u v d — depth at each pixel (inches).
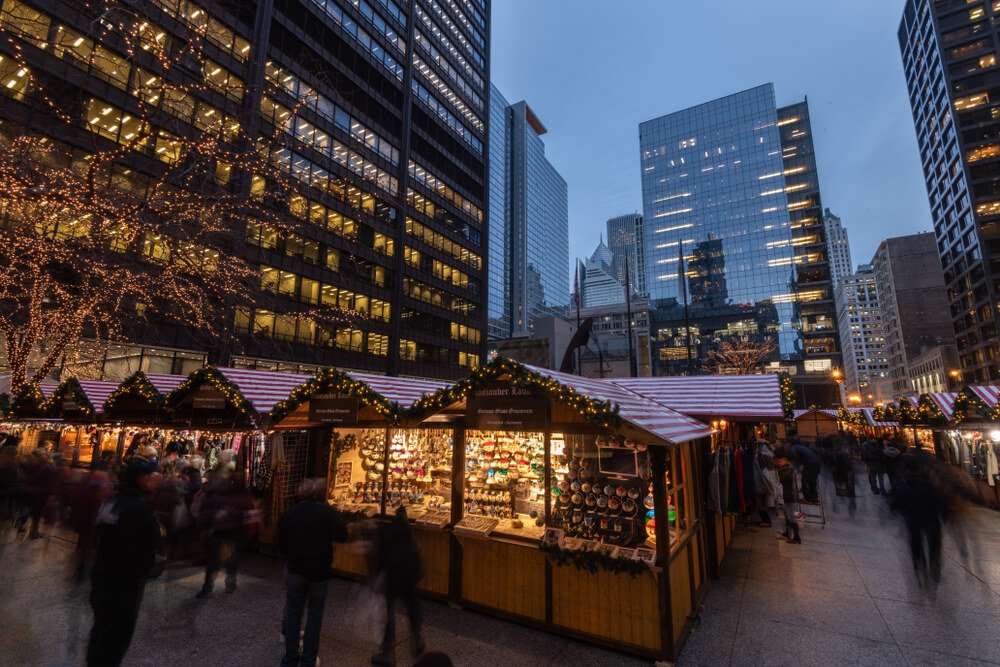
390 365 1721.2
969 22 3184.1
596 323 4183.1
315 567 193.0
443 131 2180.1
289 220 1270.9
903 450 608.7
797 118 4222.4
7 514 382.0
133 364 920.3
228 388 336.5
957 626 242.7
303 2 1475.1
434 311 2011.6
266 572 310.7
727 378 421.7
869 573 327.0
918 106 3804.1
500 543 258.1
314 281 1417.3
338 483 345.7
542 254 7450.8
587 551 229.1
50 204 418.9
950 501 343.3
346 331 1537.9
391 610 203.3
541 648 222.5
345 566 304.8
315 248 1427.2
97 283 526.0
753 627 245.1
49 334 532.7
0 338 730.2
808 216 4008.4
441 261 2087.8
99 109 864.3
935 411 609.9
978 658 211.0
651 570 213.8
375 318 1676.9
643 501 238.7
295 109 581.6
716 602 279.3
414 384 387.9
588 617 228.4
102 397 460.1
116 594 176.7
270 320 1240.8
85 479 294.7
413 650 208.2
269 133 1238.3
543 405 236.8
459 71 2356.1
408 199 1914.4
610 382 389.1
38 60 786.8
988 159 3002.0
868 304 7253.9
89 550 280.7
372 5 1795.0
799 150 4163.4
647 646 212.4
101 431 524.4
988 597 280.1
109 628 173.9
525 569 249.0
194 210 515.5
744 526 478.3
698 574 283.0
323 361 1422.2
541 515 272.8
